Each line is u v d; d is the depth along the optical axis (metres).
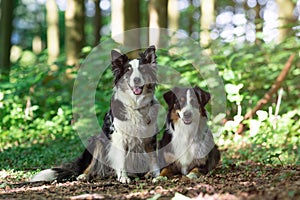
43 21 34.41
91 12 29.70
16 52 30.62
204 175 6.59
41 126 11.31
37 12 34.66
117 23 13.64
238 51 12.81
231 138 10.07
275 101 11.88
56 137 11.02
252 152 8.52
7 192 5.76
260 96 12.13
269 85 11.85
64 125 11.70
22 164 8.38
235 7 27.34
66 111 11.70
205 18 16.89
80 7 16.03
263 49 12.70
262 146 8.97
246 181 5.82
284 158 7.68
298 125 9.89
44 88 13.60
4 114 11.59
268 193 4.62
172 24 17.88
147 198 5.06
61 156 9.16
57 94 13.65
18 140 10.84
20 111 11.37
